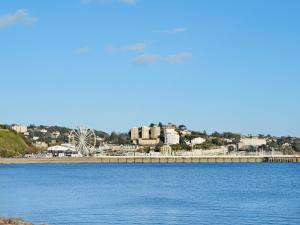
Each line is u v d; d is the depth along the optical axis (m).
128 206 80.19
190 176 187.00
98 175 194.88
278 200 89.50
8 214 70.44
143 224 61.66
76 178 171.50
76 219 65.56
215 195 101.25
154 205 81.69
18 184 137.75
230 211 73.25
